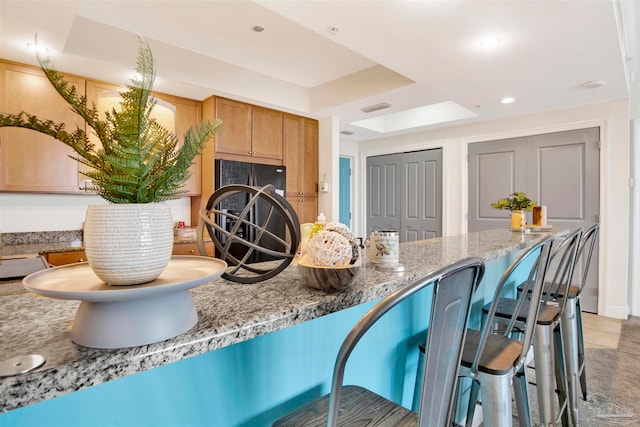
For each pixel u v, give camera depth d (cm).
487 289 191
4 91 238
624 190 330
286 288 81
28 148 253
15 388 40
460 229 436
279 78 350
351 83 337
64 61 239
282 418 81
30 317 63
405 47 216
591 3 169
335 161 398
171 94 314
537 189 378
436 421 64
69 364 43
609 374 231
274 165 361
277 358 89
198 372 74
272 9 175
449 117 415
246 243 86
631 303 350
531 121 381
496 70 253
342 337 107
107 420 64
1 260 220
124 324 47
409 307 135
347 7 174
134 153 50
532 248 97
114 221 49
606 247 340
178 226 328
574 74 260
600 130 340
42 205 282
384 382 122
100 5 223
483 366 104
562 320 174
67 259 258
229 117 330
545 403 140
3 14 185
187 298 55
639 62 305
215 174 320
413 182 487
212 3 221
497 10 175
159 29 254
